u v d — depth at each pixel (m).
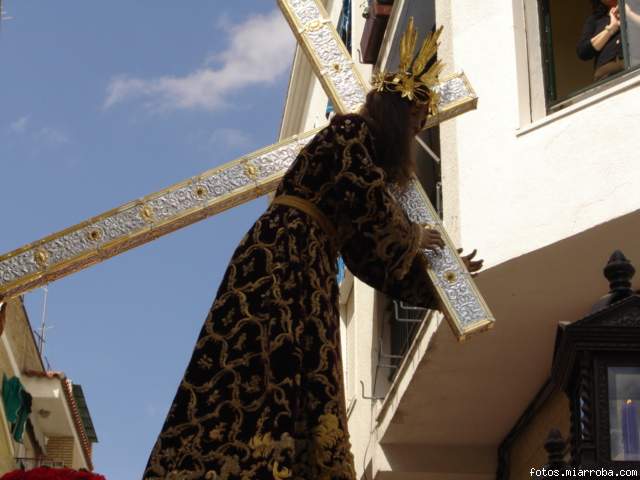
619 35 10.77
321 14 6.75
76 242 7.11
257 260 4.34
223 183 7.08
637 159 10.01
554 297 10.73
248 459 3.95
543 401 12.16
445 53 11.71
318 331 4.26
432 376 12.05
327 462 4.05
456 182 11.00
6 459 18.67
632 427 4.73
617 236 10.02
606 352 4.82
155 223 7.07
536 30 11.38
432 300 5.38
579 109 10.48
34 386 20.23
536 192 10.45
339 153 4.61
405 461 13.40
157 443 4.06
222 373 4.11
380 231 4.58
